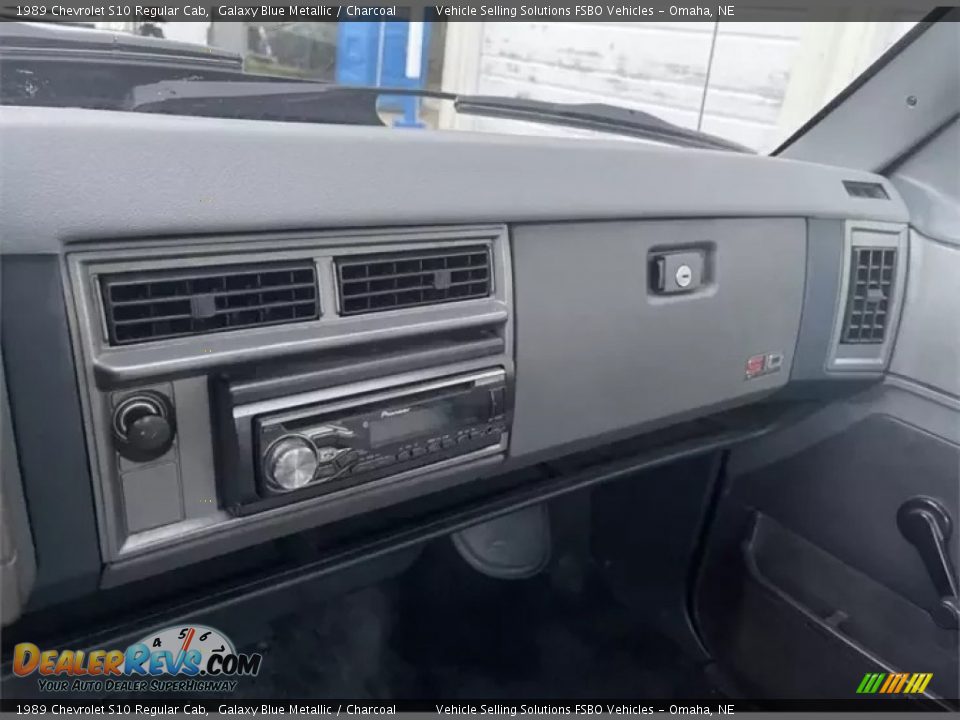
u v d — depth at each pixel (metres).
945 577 1.13
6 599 0.60
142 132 0.61
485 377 0.85
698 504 1.42
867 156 1.30
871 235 1.19
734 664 1.38
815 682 1.28
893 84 1.26
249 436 0.69
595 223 0.91
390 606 1.35
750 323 1.11
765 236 1.09
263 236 0.68
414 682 1.25
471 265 0.82
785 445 1.33
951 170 1.22
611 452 1.16
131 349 0.63
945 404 1.16
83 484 0.62
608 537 1.55
